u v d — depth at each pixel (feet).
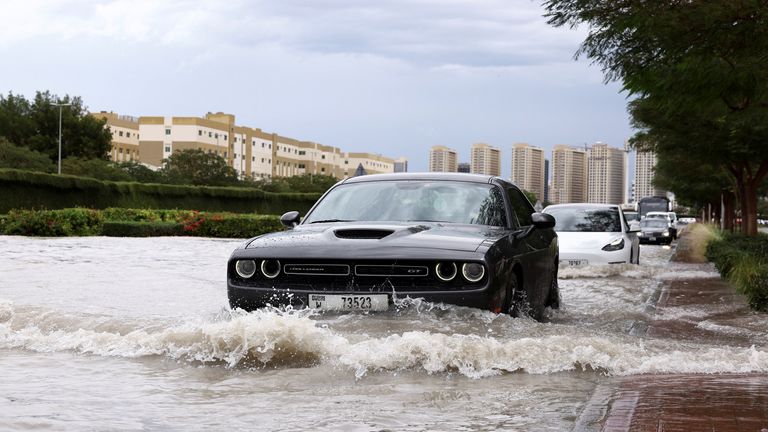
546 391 15.12
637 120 72.69
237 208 194.18
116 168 284.00
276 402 13.89
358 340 17.93
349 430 12.04
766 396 14.37
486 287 19.44
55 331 20.03
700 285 45.65
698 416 12.69
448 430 12.14
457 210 23.62
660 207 241.35
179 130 502.38
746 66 33.76
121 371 16.44
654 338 24.12
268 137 598.34
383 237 20.54
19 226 100.01
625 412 12.97
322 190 416.67
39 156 263.29
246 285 20.26
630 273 53.72
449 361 16.93
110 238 95.25
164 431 11.81
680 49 32.91
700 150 73.97
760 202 406.21
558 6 33.63
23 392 14.29
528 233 24.94
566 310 31.81
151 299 29.48
